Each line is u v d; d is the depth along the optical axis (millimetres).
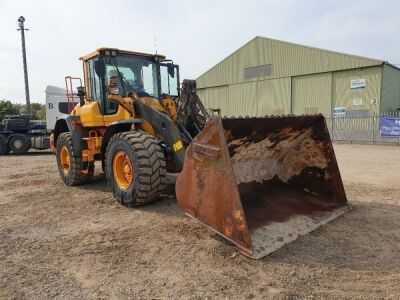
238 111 29766
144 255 3506
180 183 4004
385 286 2854
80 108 6645
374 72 22156
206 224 3719
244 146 4301
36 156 13930
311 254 3461
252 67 28422
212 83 31438
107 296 2773
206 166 3652
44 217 4809
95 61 5930
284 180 5082
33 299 2744
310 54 24891
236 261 3318
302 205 4527
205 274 3096
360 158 10961
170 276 3076
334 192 4734
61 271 3205
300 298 2697
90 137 6422
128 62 6102
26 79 24188
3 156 14211
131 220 4574
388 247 3621
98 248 3695
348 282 2932
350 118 19031
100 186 6832
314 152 4785
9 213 5012
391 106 24156
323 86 24531
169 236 3973
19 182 7332
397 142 16859
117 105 5914
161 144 5172
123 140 5074
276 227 3850
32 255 3555
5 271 3217
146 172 4855
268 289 2832
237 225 3389
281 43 26359
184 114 5488
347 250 3553
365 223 4289
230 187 3404
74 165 6645
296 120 4277
